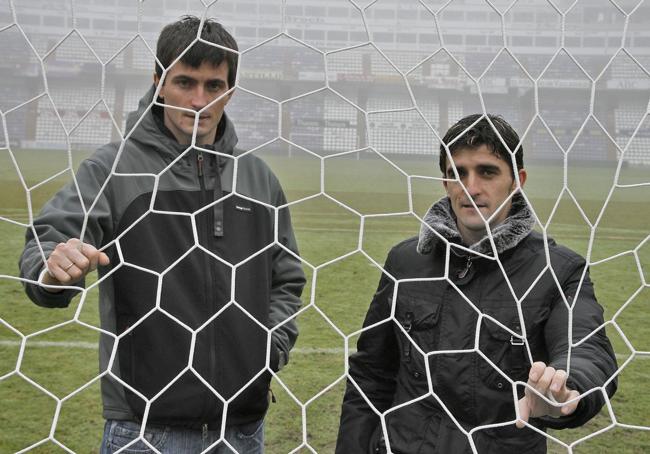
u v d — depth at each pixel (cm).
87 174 136
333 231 638
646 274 500
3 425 257
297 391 295
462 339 126
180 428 135
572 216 727
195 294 138
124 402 135
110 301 138
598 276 491
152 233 138
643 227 679
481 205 125
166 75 139
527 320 123
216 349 137
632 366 334
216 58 137
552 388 98
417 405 128
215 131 148
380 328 140
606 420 278
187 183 143
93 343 345
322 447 252
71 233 129
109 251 138
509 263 128
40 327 363
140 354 134
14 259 485
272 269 156
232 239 144
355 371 143
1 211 652
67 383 297
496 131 120
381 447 134
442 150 134
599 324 117
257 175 154
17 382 295
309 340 357
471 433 112
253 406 142
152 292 135
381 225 673
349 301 425
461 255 130
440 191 902
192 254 139
